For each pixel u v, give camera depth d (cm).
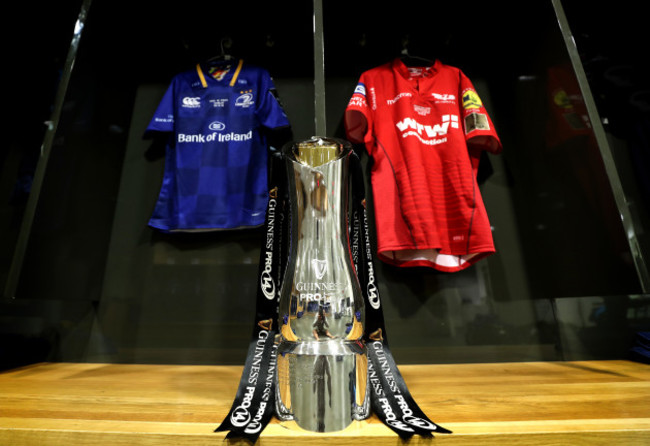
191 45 136
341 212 59
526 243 119
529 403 59
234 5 120
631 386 72
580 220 97
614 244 86
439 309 113
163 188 115
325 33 129
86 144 105
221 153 115
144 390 71
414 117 110
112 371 95
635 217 117
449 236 103
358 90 114
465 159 107
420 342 110
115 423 48
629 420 48
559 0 100
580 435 43
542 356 110
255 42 134
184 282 116
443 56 135
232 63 125
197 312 113
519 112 122
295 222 59
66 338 110
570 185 100
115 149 121
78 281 104
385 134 109
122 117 126
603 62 128
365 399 50
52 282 92
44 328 108
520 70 120
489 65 135
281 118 113
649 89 124
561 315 113
